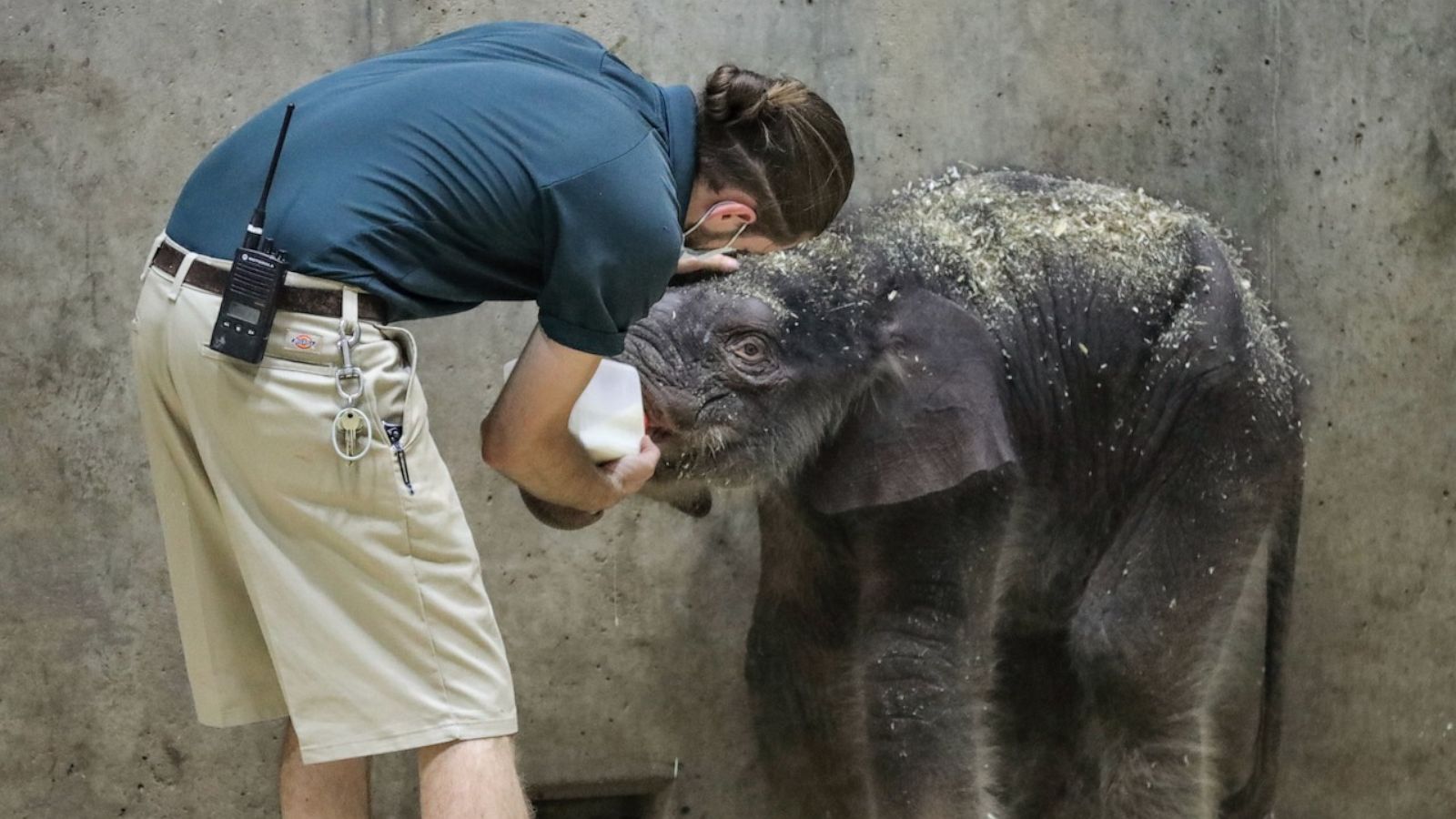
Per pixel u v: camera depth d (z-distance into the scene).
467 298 2.88
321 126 2.80
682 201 3.01
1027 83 5.30
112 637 4.60
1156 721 5.01
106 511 4.59
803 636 4.87
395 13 4.71
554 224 2.75
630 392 3.43
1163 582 4.94
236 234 2.77
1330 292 5.72
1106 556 5.03
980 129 5.25
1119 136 5.43
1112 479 4.99
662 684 4.92
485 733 2.93
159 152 4.59
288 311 2.71
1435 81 5.86
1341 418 5.73
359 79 2.93
